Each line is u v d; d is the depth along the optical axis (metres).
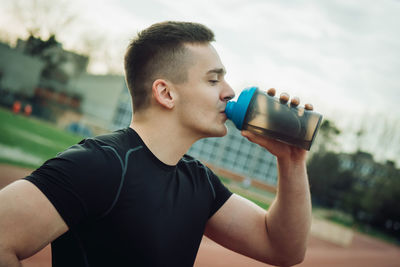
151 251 1.11
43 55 33.09
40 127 22.14
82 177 1.03
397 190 38.03
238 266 7.53
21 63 32.34
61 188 1.01
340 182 43.84
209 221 1.46
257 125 1.32
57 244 1.15
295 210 1.37
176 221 1.20
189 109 1.28
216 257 7.86
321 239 16.72
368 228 36.97
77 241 1.11
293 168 1.38
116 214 1.09
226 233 1.46
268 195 35.09
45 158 11.33
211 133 1.31
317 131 1.36
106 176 1.07
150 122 1.30
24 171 8.54
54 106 35.06
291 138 1.33
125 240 1.09
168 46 1.29
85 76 35.88
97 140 1.17
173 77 1.28
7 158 9.43
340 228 26.89
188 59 1.28
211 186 1.42
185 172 1.36
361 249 18.31
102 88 36.78
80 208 1.04
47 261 4.60
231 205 1.48
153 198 1.16
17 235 0.97
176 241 1.19
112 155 1.12
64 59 34.28
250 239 1.44
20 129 17.00
